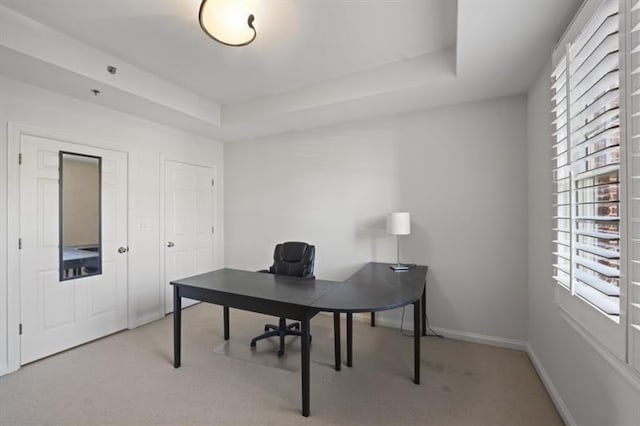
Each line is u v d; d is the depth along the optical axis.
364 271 2.83
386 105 2.96
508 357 2.56
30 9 1.91
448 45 2.34
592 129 1.45
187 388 2.13
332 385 2.17
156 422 1.79
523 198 2.68
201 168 4.13
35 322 2.52
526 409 1.89
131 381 2.21
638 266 1.07
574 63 1.55
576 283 1.60
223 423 1.79
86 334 2.87
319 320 3.51
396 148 3.22
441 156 3.01
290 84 3.03
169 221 3.71
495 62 2.12
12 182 2.38
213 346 2.82
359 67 2.68
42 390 2.10
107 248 3.06
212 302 2.27
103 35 2.19
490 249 2.81
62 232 2.71
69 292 2.75
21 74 2.28
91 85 2.48
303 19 2.00
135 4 1.86
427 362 2.48
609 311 1.26
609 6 1.24
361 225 3.43
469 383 2.18
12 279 2.38
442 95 2.71
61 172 2.69
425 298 3.04
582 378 1.55
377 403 1.96
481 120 2.83
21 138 2.43
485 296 2.83
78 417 1.82
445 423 1.78
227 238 4.46
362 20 2.01
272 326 3.02
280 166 3.97
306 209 3.78
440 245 3.02
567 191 1.70
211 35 1.81
